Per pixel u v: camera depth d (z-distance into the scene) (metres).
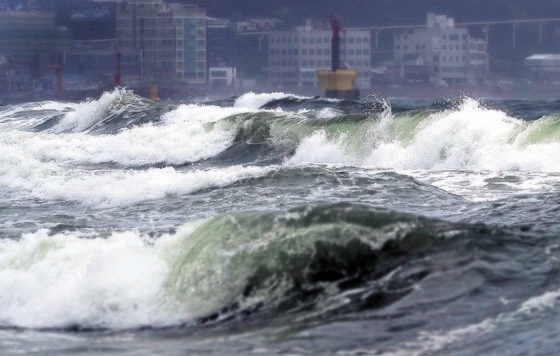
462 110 85.62
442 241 35.19
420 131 84.69
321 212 36.41
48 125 162.50
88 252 38.12
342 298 32.66
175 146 108.06
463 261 34.03
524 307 30.94
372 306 31.88
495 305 31.22
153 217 57.25
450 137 80.94
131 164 104.62
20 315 35.03
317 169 68.50
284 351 28.91
